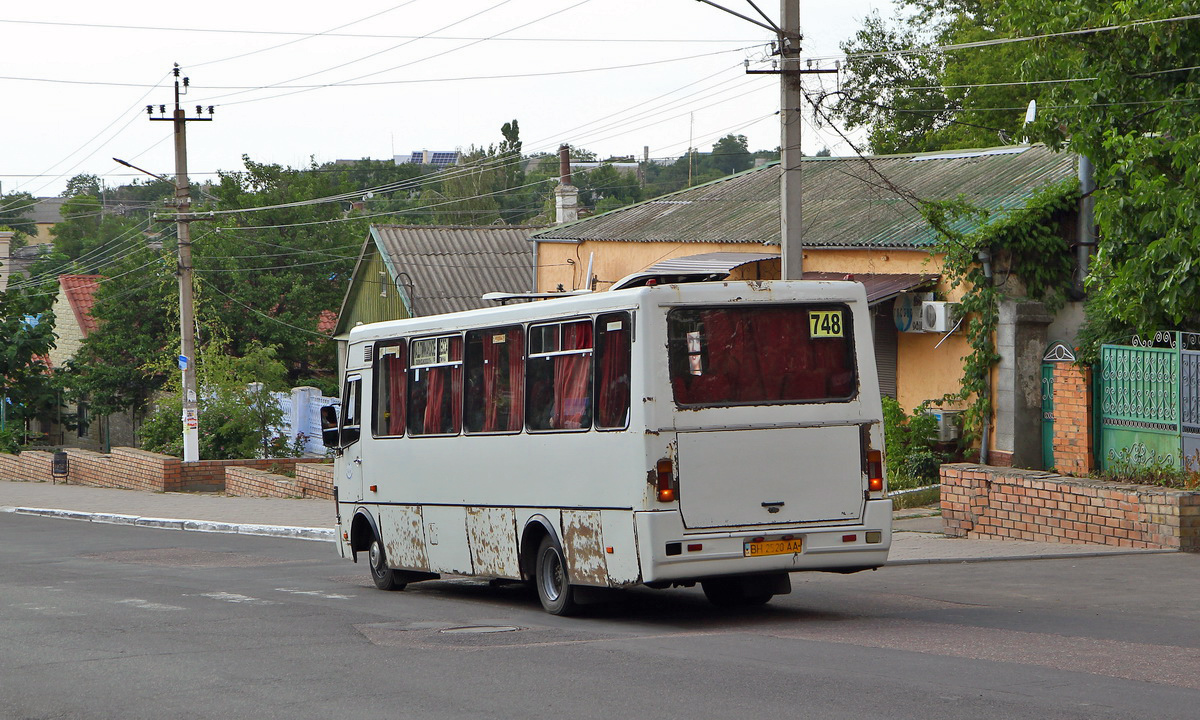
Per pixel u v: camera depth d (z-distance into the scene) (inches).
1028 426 1005.8
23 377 2154.3
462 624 550.9
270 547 997.8
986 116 1808.6
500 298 648.4
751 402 536.7
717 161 4040.4
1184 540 726.5
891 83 1994.3
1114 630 485.7
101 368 2133.4
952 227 1059.3
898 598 605.0
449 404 663.1
